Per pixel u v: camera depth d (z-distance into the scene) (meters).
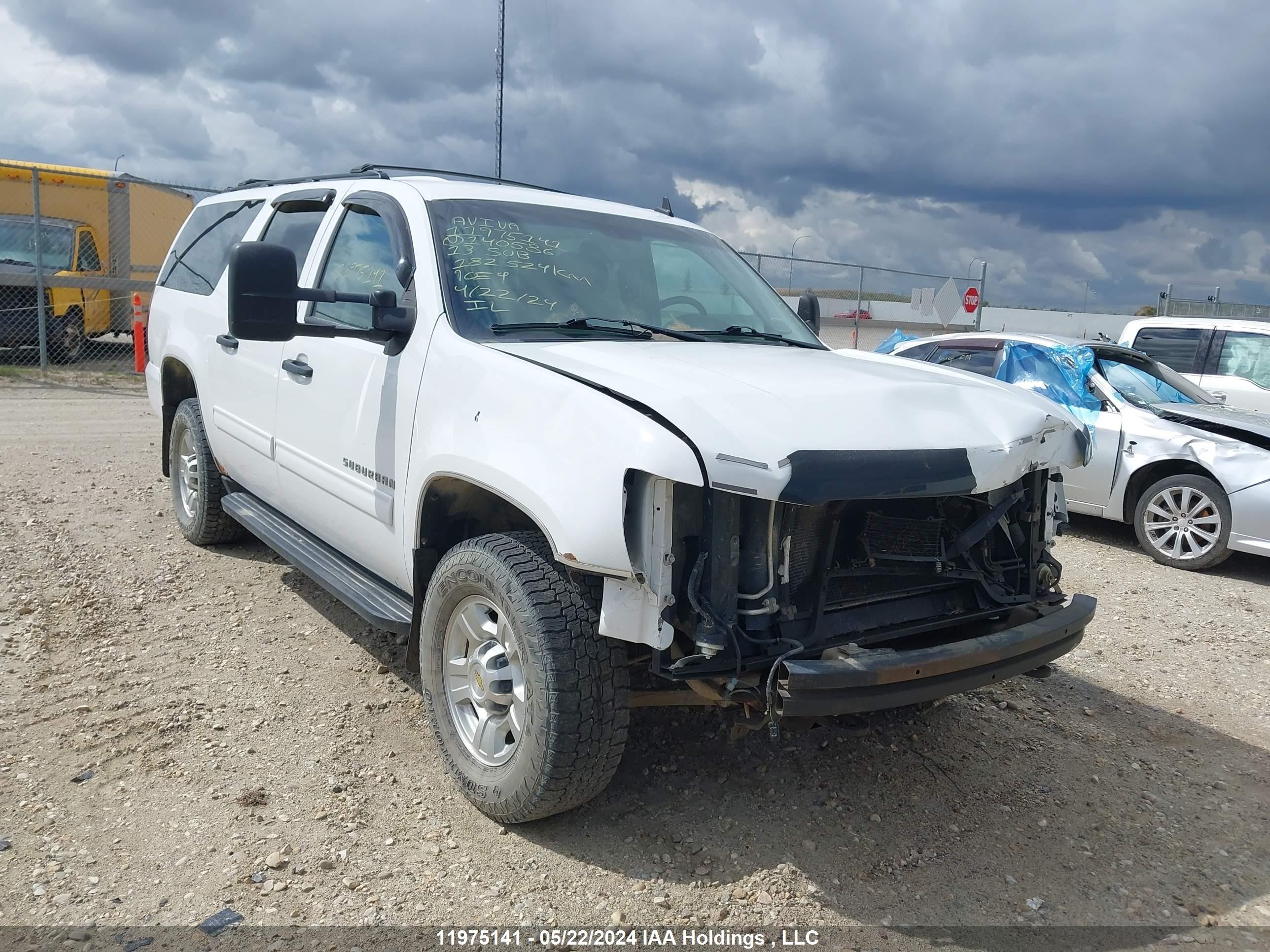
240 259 3.12
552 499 2.75
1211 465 7.01
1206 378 10.10
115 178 14.88
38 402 11.80
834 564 3.05
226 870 2.83
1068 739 4.14
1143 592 6.57
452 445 3.17
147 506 6.89
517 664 3.00
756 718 2.92
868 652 2.78
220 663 4.28
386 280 3.86
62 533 6.05
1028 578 3.50
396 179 4.14
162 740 3.56
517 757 2.96
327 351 4.07
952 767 3.79
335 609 5.00
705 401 2.73
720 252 4.71
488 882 2.86
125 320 15.66
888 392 3.11
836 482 2.62
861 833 3.26
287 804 3.20
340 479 3.95
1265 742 4.24
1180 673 5.05
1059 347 8.08
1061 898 2.98
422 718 3.87
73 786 3.22
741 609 2.78
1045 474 3.54
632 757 3.66
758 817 3.31
